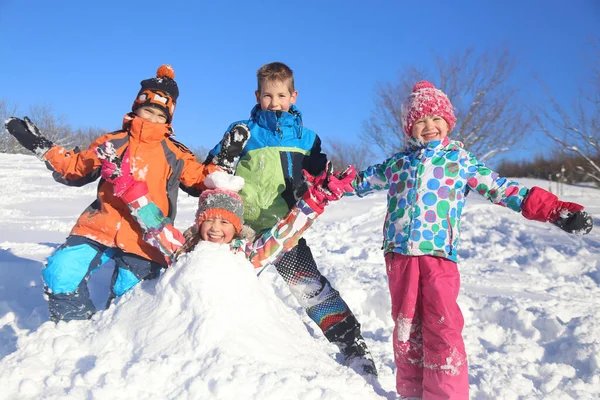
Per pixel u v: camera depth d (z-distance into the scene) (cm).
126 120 358
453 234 304
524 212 295
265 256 317
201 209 317
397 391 306
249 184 362
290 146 362
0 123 3600
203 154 3559
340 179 322
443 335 283
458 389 280
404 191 315
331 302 348
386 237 318
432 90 329
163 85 365
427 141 325
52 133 3856
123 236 336
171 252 316
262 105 372
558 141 1786
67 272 329
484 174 309
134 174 340
